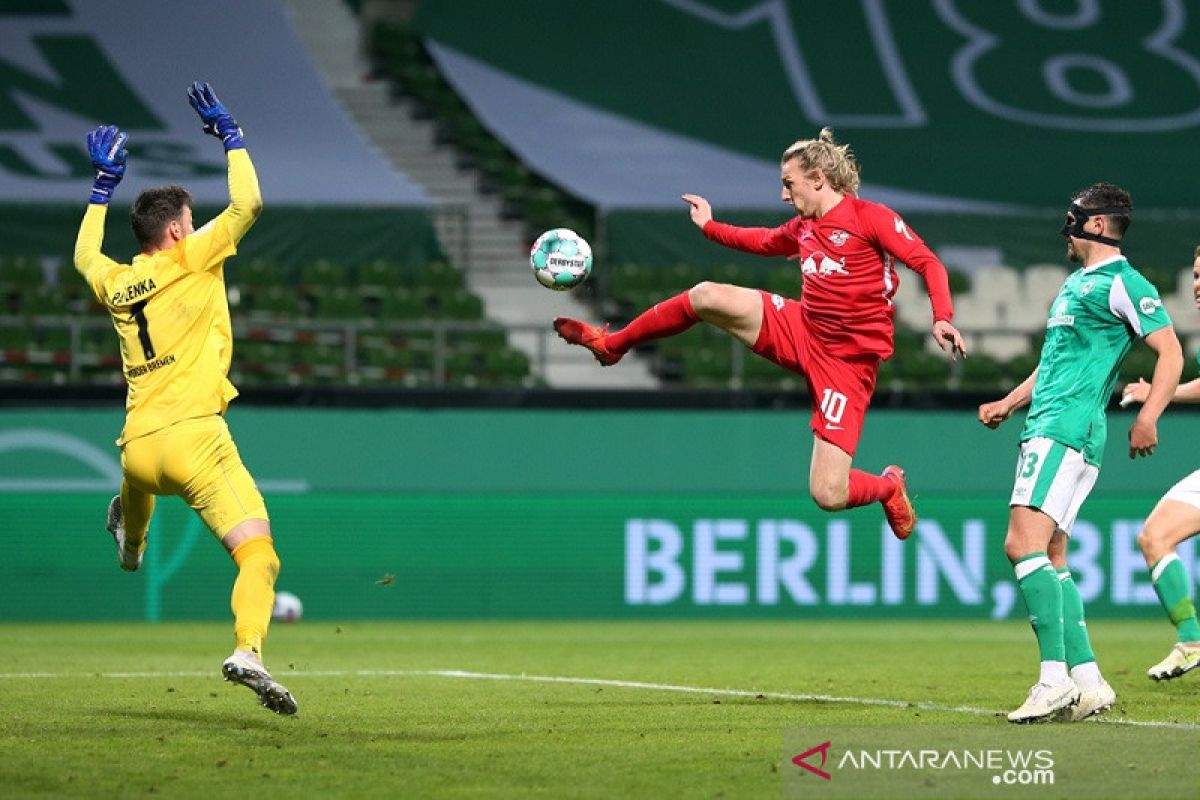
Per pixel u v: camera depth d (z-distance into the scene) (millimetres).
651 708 27312
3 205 78938
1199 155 90625
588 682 33031
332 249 80062
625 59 95688
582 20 96938
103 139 25125
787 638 50281
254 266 77500
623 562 61281
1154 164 90250
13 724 24609
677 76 94938
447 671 36281
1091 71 94688
